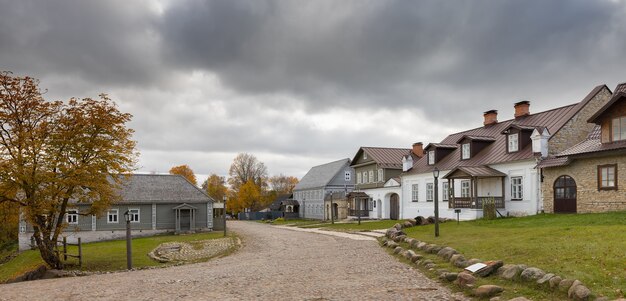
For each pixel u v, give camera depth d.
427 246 17.20
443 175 40.06
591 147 27.19
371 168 55.38
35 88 24.12
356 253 20.28
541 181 30.52
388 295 10.76
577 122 31.77
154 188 49.72
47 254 24.28
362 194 54.59
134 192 48.12
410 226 30.41
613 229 16.89
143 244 36.31
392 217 50.06
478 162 36.22
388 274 13.80
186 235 44.75
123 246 35.22
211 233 45.50
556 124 32.53
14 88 23.55
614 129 25.84
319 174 78.00
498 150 35.69
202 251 28.88
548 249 13.74
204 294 12.05
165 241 38.41
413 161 48.84
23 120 24.06
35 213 23.34
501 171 33.84
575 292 8.91
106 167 25.27
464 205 34.94
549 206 29.78
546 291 9.63
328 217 68.19
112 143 25.33
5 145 23.42
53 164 23.47
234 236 39.00
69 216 44.53
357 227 38.09
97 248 34.41
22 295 13.73
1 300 12.91
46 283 17.06
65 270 23.52
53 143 23.78
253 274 15.36
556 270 10.73
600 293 8.83
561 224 22.52
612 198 25.78
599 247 13.11
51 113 24.41
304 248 24.88
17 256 36.25
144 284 14.47
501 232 20.72
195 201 49.56
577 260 11.83
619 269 10.45
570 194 28.44
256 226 56.25
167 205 48.78
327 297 10.89
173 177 52.22
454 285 11.38
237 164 112.75
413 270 14.20
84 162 24.73
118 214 46.50
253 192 97.00
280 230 44.34
